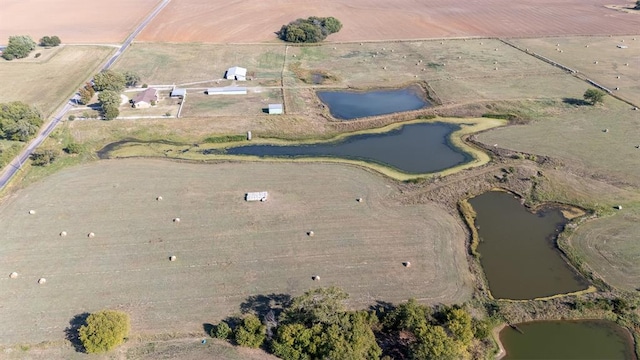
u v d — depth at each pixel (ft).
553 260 226.38
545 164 298.56
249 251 227.61
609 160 301.63
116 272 214.48
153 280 210.79
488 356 178.29
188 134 335.67
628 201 264.52
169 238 234.99
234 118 355.15
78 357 176.04
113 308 196.24
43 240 232.53
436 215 255.09
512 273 218.79
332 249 229.45
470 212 257.96
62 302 198.90
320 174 290.56
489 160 306.55
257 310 196.54
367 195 270.05
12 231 238.48
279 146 325.21
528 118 358.23
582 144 320.50
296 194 270.26
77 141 324.19
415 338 182.80
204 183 280.10
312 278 212.64
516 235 242.17
